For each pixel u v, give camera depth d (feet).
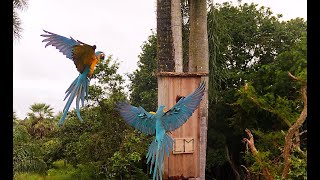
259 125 73.82
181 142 35.78
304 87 47.52
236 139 81.00
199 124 36.55
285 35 83.97
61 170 66.54
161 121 14.67
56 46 13.52
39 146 71.05
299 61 65.98
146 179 60.03
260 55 84.74
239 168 81.56
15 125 68.85
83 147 62.28
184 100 14.83
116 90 63.10
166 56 49.01
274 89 70.69
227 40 67.92
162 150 14.42
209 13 56.49
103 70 62.34
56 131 70.49
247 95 63.67
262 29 84.43
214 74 57.11
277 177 46.32
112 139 61.87
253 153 49.55
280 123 71.92
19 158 66.03
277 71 69.87
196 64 52.42
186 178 36.17
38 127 80.43
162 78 34.94
